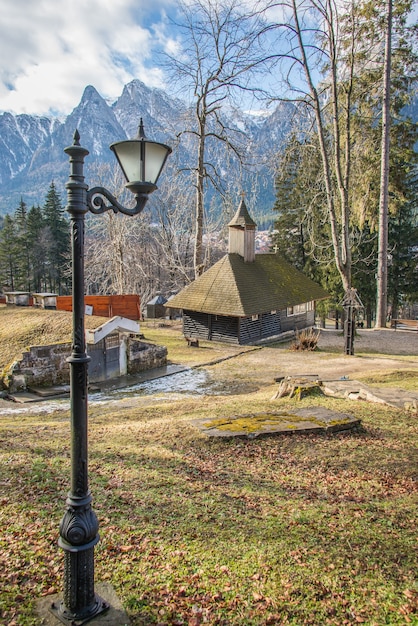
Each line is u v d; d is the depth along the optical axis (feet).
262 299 81.46
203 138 91.20
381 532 15.33
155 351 58.34
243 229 86.58
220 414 30.81
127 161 11.61
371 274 124.36
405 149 91.45
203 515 16.05
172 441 24.58
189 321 83.97
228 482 19.17
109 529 14.65
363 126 86.94
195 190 96.99
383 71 79.97
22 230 189.57
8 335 52.75
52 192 185.88
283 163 75.61
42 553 13.12
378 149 90.68
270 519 15.97
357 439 24.79
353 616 11.33
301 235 136.46
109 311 103.86
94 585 11.56
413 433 25.70
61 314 58.23
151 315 120.88
